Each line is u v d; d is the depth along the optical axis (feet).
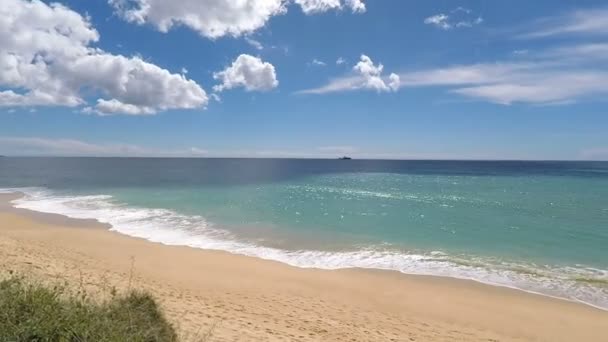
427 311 31.27
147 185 148.15
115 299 17.93
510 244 53.72
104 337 13.08
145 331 15.40
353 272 40.83
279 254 47.73
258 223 67.56
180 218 71.31
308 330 24.99
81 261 37.37
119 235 55.83
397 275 40.09
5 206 84.64
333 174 257.14
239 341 19.67
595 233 61.05
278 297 32.60
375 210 83.66
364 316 29.53
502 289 36.29
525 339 26.84
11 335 11.91
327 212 80.23
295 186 146.92
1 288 14.82
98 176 211.20
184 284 33.91
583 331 28.17
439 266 43.34
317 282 37.35
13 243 40.75
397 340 25.12
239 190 127.44
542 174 261.65
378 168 385.70
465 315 30.63
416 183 169.07
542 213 81.05
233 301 30.09
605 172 297.33
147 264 40.45
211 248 49.88
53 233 54.24
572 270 42.14
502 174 262.06
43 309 13.51
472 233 60.85
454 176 234.38
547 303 33.12
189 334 18.92
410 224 68.13
